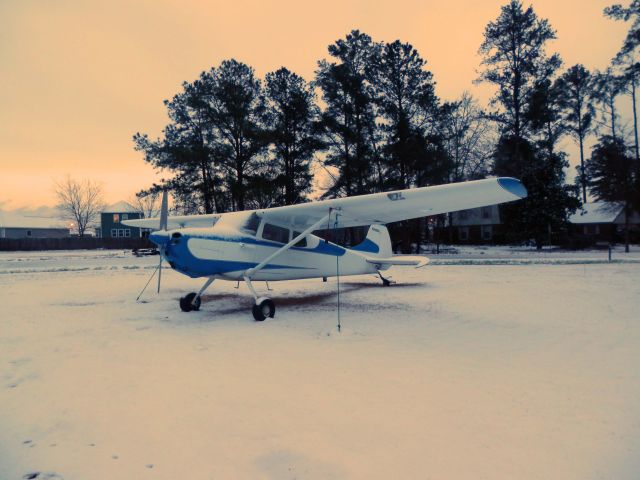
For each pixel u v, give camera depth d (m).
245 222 8.15
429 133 28.12
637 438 2.64
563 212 33.19
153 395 3.51
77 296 10.12
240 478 2.25
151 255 33.12
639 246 38.41
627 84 31.47
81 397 3.46
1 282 13.32
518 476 2.22
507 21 31.27
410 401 3.34
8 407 3.25
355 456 2.47
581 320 6.62
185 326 6.58
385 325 6.50
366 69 28.42
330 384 3.78
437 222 32.34
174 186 28.03
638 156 31.27
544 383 3.73
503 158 34.22
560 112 33.59
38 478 2.25
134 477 2.26
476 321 6.71
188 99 27.42
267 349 5.09
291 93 28.23
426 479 2.21
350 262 10.36
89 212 59.69
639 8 28.67
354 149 28.62
